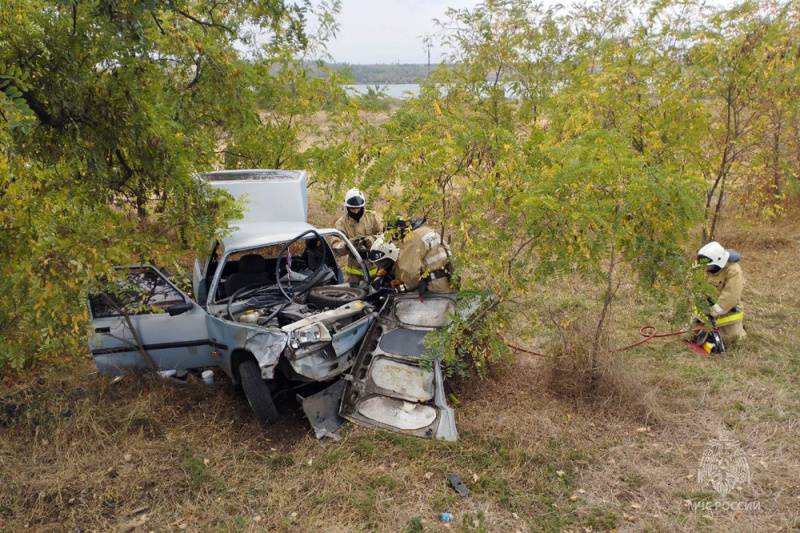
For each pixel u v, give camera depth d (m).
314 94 8.94
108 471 4.09
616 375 4.79
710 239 8.41
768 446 4.14
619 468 3.99
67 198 4.56
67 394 5.09
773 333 6.00
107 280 4.51
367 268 6.34
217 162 9.20
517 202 4.16
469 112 8.91
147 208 5.38
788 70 7.43
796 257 8.03
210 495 3.83
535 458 4.09
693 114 7.50
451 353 4.47
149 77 4.84
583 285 7.37
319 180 9.04
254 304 5.11
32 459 4.21
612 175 4.19
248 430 4.62
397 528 3.46
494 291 4.53
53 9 4.21
